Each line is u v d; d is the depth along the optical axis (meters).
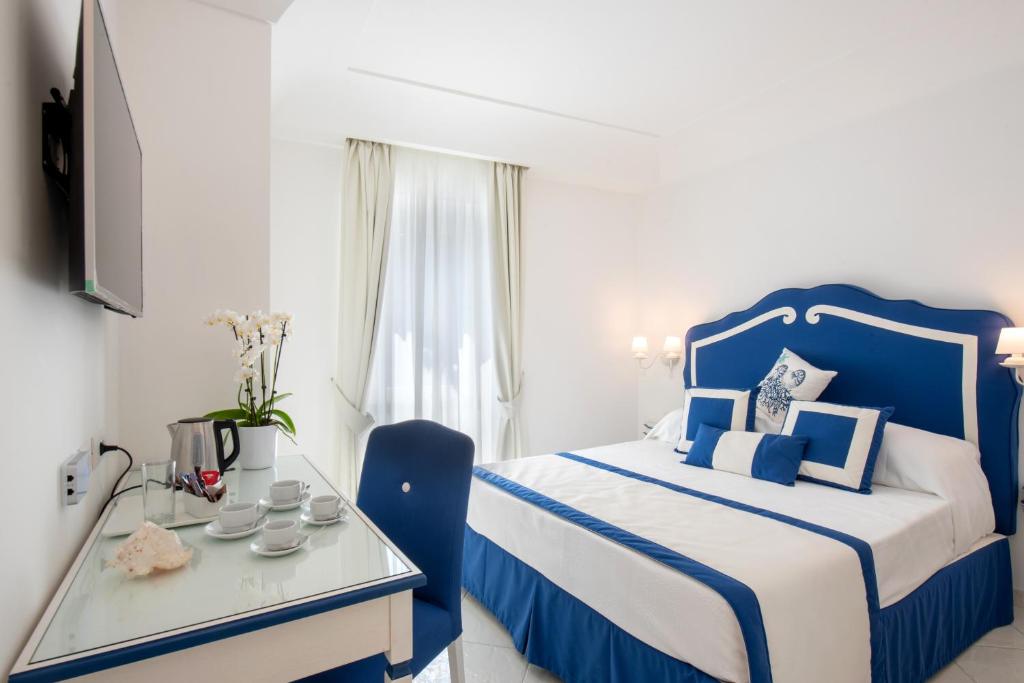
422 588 1.58
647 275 4.51
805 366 3.05
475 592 2.52
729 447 2.81
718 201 3.90
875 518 2.03
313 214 3.38
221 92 2.04
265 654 0.88
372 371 3.43
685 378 4.05
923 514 2.08
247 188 2.07
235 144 2.06
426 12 2.38
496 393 3.88
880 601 1.76
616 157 3.99
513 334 3.89
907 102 2.85
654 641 1.57
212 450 1.45
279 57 2.62
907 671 1.83
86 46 0.87
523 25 2.48
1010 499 2.43
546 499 2.23
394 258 3.55
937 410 2.66
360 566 1.05
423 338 3.61
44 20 0.99
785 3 2.29
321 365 3.38
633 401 4.59
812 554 1.67
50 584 0.95
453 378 3.70
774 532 1.85
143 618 0.85
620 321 4.53
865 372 2.94
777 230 3.51
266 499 1.47
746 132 3.51
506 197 3.87
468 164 3.80
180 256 1.97
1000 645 2.19
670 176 4.19
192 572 1.02
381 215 3.42
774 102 3.21
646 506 2.16
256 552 1.09
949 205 2.70
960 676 1.99
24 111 0.86
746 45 2.63
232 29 2.06
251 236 2.07
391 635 1.00
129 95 1.90
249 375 1.83
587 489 2.41
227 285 2.03
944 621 2.03
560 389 4.25
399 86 3.03
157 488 1.38
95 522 1.37
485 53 2.71
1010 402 2.43
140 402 1.89
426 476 1.64
